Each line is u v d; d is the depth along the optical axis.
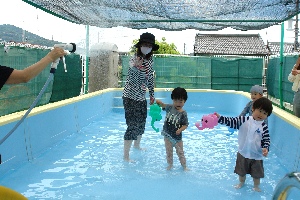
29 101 7.20
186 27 10.29
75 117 7.89
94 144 6.72
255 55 30.34
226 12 8.03
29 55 6.96
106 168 5.23
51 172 5.00
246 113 5.96
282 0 6.75
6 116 5.21
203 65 15.20
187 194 4.27
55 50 2.20
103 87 13.03
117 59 13.84
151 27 10.36
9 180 4.63
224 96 12.03
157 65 15.19
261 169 4.37
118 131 8.02
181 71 15.18
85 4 7.34
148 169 5.21
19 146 5.23
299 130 4.96
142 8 7.70
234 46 31.59
